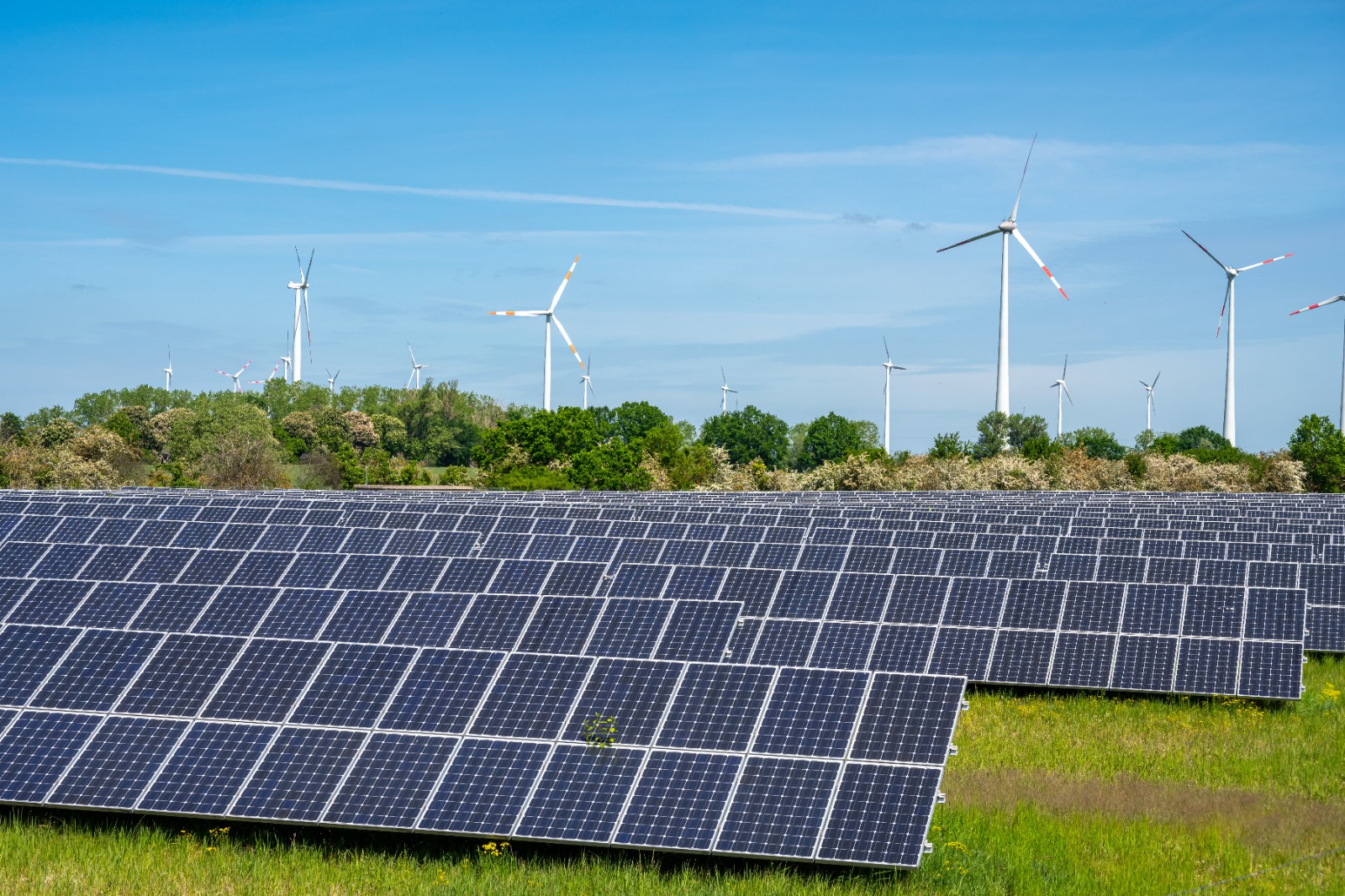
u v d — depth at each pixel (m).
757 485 124.50
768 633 32.12
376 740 22.14
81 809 21.64
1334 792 24.75
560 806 20.42
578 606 29.78
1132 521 58.25
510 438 145.12
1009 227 129.12
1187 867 20.14
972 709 32.00
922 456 129.25
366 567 37.12
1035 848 21.05
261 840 21.31
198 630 29.02
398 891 19.11
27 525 45.75
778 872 19.53
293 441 175.50
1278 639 33.72
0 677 24.66
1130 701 32.97
